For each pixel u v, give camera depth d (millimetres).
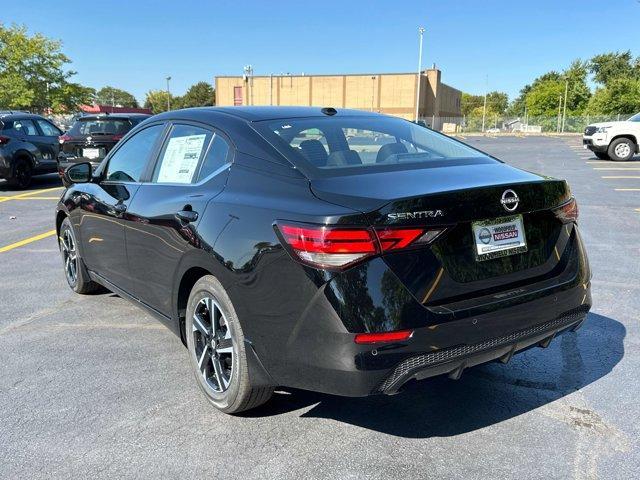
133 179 4094
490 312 2607
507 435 2939
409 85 71625
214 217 2982
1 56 37250
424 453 2795
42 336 4340
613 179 13641
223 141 3320
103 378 3627
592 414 3127
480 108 130250
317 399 3338
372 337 2404
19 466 2715
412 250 2467
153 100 124688
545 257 2918
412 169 2971
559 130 61281
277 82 76250
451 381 3539
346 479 2605
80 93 40500
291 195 2723
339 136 3309
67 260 5418
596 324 4414
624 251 6637
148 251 3648
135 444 2893
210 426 3053
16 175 12844
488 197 2625
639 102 60281
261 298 2688
